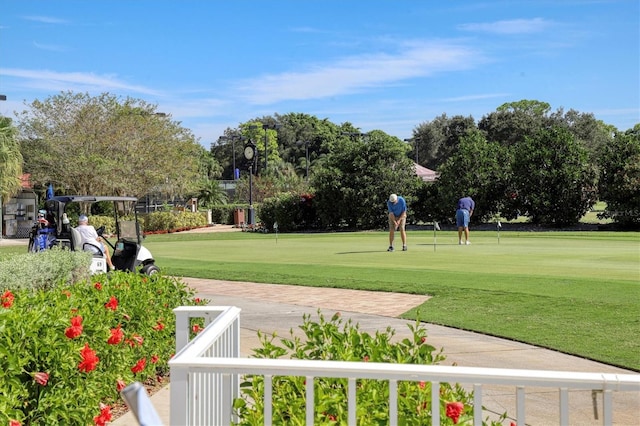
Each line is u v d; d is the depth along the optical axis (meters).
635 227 26.09
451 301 9.58
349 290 10.92
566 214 27.39
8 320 3.53
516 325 7.91
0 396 3.21
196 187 39.59
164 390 5.47
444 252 16.92
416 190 30.30
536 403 5.11
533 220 28.17
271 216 30.91
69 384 3.88
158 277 6.55
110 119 33.84
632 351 6.59
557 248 17.70
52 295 4.66
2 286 5.74
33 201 32.34
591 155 31.02
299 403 2.88
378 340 3.73
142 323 5.30
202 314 3.78
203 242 23.80
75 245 10.60
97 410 4.26
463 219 19.45
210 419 2.93
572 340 7.09
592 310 8.60
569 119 68.38
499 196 28.69
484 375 2.41
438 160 77.00
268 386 2.51
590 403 5.10
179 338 3.78
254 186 45.16
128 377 4.92
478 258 15.21
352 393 2.49
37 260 6.55
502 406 5.02
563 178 27.17
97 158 32.31
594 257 15.11
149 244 23.20
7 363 3.34
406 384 3.06
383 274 12.41
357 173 30.36
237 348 3.67
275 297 10.40
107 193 33.78
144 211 40.75
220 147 97.88
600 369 6.03
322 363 2.50
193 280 12.57
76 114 33.56
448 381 2.43
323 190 30.55
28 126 32.62
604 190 26.17
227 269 13.98
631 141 25.95
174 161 35.78
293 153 98.69
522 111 70.50
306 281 11.87
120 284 5.85
